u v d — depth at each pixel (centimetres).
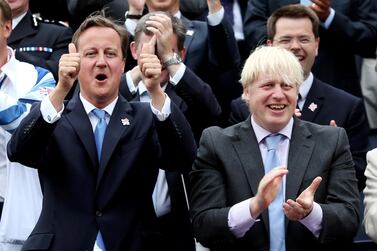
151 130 623
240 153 617
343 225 596
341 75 880
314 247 604
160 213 683
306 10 753
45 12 948
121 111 626
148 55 606
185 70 694
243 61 901
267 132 621
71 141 615
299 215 581
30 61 785
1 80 703
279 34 751
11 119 670
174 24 727
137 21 809
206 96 696
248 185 609
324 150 615
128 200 617
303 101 743
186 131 611
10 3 797
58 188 612
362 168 729
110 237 607
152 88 605
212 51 808
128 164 614
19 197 680
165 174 684
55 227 608
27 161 608
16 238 678
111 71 625
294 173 609
